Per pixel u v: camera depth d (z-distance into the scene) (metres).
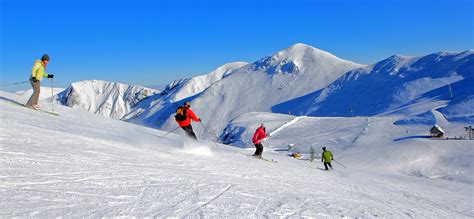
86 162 8.10
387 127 77.31
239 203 6.69
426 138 59.50
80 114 22.67
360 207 8.16
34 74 16.94
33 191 5.59
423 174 43.81
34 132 10.36
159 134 19.61
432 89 170.62
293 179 11.93
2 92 23.23
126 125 22.41
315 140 71.00
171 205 5.93
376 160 49.62
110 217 4.96
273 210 6.51
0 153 7.39
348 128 80.25
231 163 12.71
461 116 84.75
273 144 72.44
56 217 4.70
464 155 48.66
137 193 6.35
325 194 9.56
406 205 10.71
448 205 13.55
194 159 11.80
